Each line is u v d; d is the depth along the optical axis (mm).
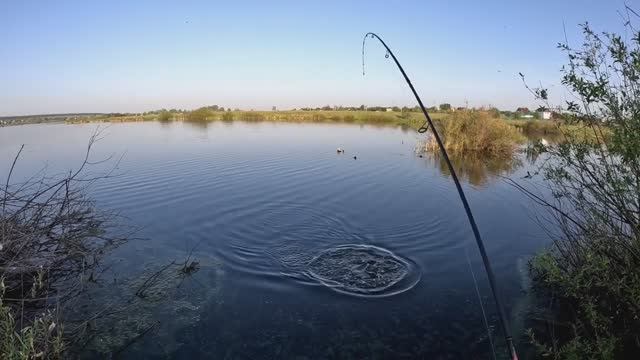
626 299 5551
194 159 21484
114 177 16781
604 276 5754
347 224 11547
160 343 6305
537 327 6508
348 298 7586
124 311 7121
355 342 6332
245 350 6168
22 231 7566
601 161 5637
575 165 5898
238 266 8898
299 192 14844
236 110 74812
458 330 6586
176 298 7562
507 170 19812
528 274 8320
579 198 6074
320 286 8031
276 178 17016
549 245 9695
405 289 7906
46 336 5746
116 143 28656
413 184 16484
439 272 8633
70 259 8539
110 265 8898
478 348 6160
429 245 10102
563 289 7031
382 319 6910
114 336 6449
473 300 7465
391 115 60219
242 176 17359
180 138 32062
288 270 8711
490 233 10859
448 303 7375
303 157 22344
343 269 8773
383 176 17859
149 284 8047
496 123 26438
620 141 5105
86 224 9258
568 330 6352
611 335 5289
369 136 34438
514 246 9930
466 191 15445
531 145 8117
